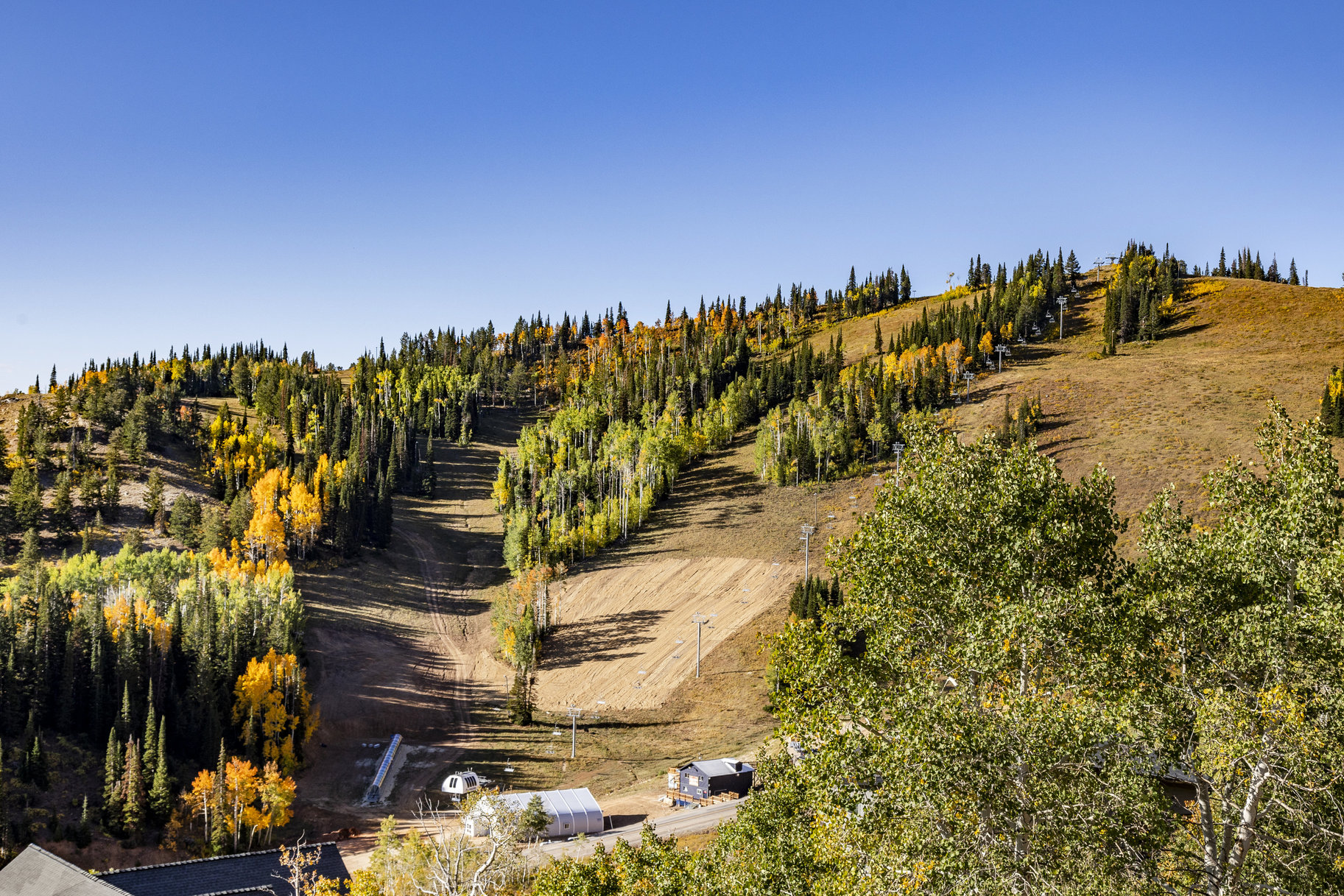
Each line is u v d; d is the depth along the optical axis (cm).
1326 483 2398
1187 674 2238
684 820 6888
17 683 7988
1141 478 11788
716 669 10256
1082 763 1823
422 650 12056
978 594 2272
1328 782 1950
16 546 13000
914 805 1858
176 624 9369
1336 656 2078
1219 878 1936
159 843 7081
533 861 3569
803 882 2409
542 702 10456
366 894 3234
